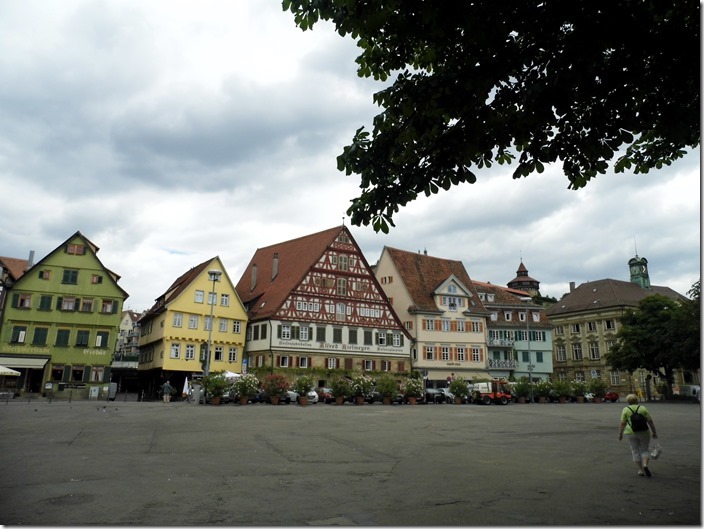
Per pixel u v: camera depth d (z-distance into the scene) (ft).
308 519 22.89
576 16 22.16
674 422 82.99
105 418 72.08
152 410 91.25
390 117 25.62
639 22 21.99
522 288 335.06
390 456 41.91
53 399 141.18
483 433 61.87
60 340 156.15
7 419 69.15
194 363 168.96
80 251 162.91
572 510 24.88
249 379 119.44
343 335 183.21
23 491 27.37
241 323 181.16
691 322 173.99
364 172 25.89
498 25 22.20
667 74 23.90
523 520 23.02
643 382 245.45
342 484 30.40
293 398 131.85
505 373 222.69
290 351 171.63
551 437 58.23
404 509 24.73
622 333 199.11
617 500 27.07
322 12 23.80
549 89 22.68
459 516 23.56
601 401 176.45
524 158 26.37
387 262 226.38
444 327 211.61
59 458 37.68
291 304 174.81
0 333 150.00
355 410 102.73
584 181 28.66
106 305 163.12
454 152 24.99
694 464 39.47
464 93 23.88
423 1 21.86
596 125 25.05
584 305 269.64
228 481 30.68
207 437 51.57
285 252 207.51
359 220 26.61
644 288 280.10
